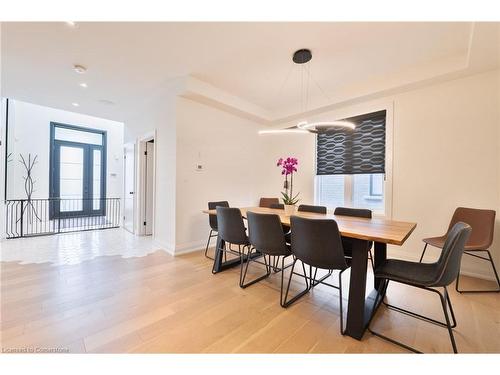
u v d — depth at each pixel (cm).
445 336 161
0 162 436
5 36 231
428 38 234
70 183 639
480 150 262
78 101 415
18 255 329
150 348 147
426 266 169
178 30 226
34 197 559
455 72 262
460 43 240
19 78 322
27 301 201
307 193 434
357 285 163
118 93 379
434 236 290
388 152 325
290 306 200
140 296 213
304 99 404
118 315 182
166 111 365
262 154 490
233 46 253
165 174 371
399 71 299
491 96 257
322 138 416
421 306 200
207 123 385
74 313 183
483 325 172
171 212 355
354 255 166
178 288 231
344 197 391
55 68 296
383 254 211
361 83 333
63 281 243
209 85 348
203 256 337
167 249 362
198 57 274
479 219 244
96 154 686
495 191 255
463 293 222
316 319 181
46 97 394
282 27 221
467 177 270
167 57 274
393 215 321
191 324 172
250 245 246
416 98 304
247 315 185
